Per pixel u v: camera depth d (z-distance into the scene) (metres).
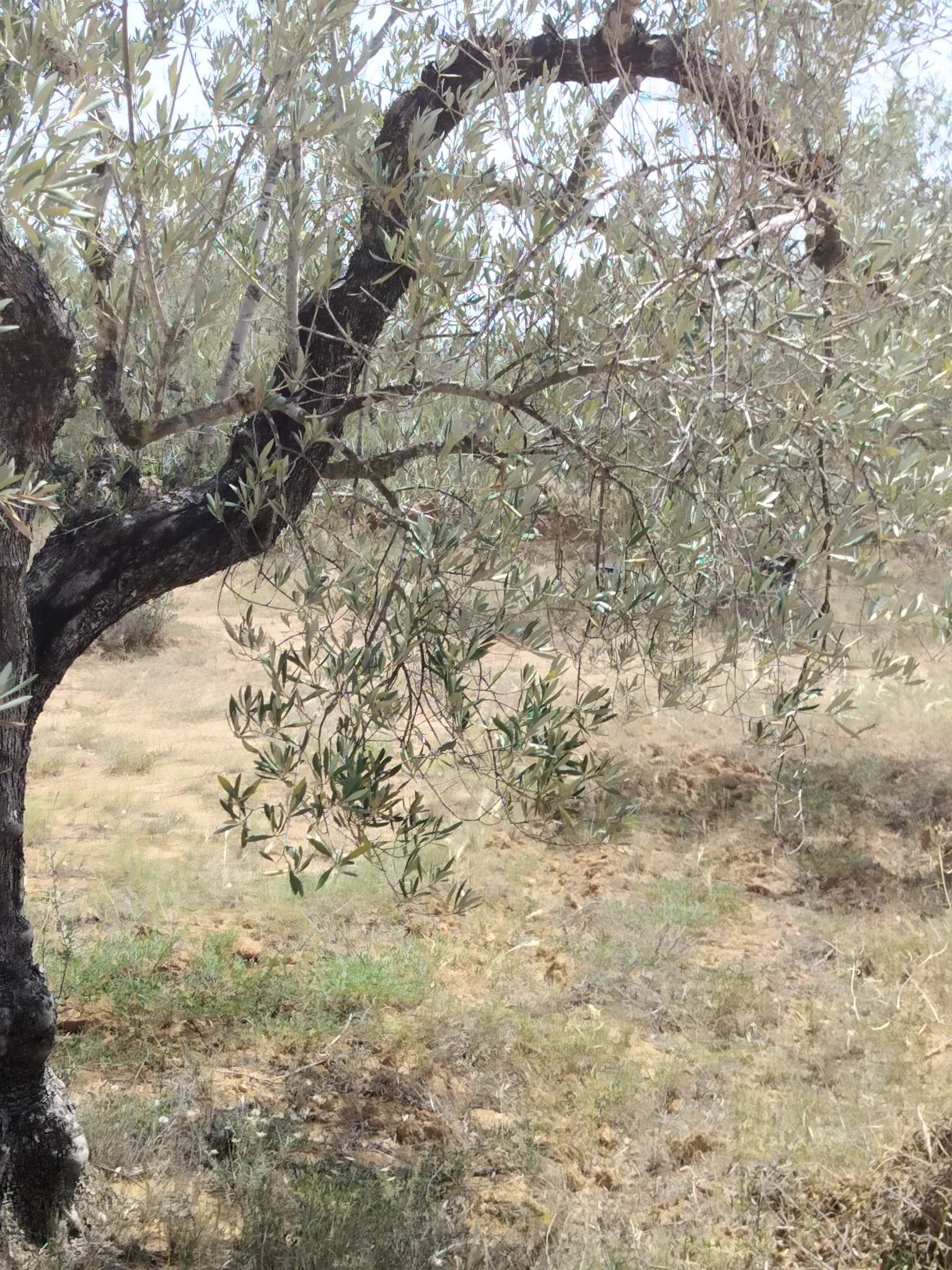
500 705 2.54
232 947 5.49
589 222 2.59
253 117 2.21
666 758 8.66
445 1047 4.66
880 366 2.42
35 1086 3.10
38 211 1.40
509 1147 3.96
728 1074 4.52
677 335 2.28
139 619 14.05
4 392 2.58
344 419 2.90
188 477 3.55
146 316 2.88
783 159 2.68
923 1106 3.81
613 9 3.01
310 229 2.84
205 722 11.05
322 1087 4.35
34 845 7.23
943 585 2.45
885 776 8.22
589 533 2.69
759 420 2.42
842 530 2.42
